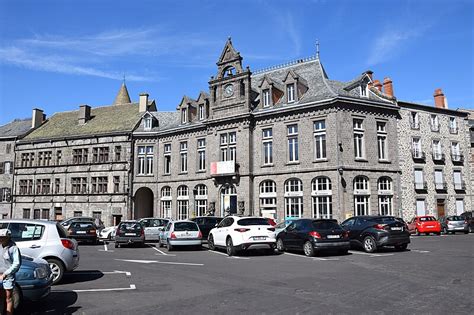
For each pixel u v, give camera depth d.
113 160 42.28
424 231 30.41
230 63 36.22
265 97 34.59
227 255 18.62
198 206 38.12
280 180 32.44
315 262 15.40
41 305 8.81
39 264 8.62
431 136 35.94
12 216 46.97
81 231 26.02
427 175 34.84
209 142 37.09
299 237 18.23
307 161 31.14
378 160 31.38
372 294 9.35
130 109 47.16
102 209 41.94
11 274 7.25
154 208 40.91
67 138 44.94
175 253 19.86
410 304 8.34
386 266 13.80
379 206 31.00
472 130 40.84
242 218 18.84
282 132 32.81
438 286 10.10
